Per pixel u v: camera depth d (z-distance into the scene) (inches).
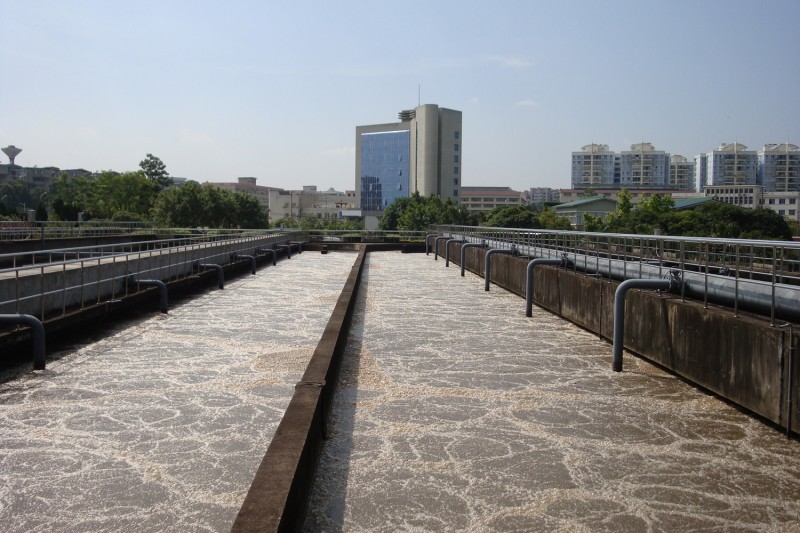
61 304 507.2
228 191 2886.3
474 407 335.6
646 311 425.7
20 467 259.6
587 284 545.3
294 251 1636.3
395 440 286.7
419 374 403.5
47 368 416.2
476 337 523.5
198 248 866.8
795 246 279.7
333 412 325.4
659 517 217.3
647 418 317.1
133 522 215.3
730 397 323.0
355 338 518.3
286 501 170.6
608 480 246.5
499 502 227.9
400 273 1097.4
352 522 212.5
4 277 462.6
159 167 4055.1
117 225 1914.4
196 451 277.3
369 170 5359.3
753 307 334.6
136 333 535.8
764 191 4977.9
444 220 2714.1
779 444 280.8
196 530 210.5
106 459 268.2
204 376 399.5
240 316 628.1
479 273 1039.6
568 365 426.3
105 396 355.9
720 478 247.6
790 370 276.1
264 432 300.7
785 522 214.1
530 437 291.6
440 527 210.1
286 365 429.1
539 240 789.9
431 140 4869.6
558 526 211.0
